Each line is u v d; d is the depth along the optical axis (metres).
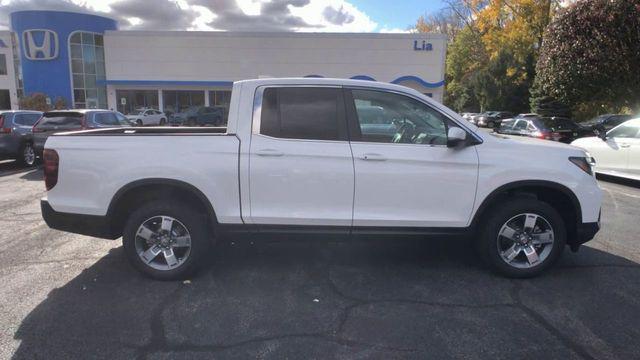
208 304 4.07
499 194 4.57
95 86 39.97
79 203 4.48
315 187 4.38
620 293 4.33
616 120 20.48
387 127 4.50
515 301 4.15
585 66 19.06
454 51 58.72
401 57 38.78
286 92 4.48
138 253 4.54
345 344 3.42
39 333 3.55
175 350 3.33
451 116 4.55
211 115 37.59
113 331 3.59
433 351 3.33
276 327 3.66
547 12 34.31
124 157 4.41
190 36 39.28
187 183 4.38
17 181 11.07
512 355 3.28
